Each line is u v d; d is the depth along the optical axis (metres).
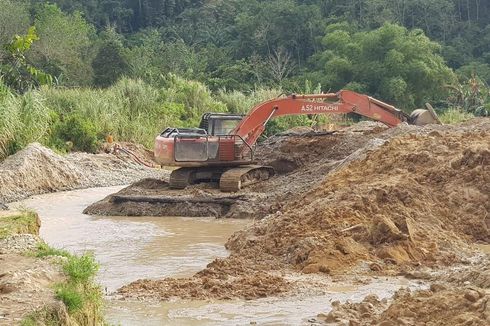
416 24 102.44
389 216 16.47
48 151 30.59
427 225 16.78
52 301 8.86
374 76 78.62
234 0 112.69
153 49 90.50
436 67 78.75
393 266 14.70
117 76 76.50
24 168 28.59
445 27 101.75
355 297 12.61
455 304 10.28
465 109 74.50
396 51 77.81
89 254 11.95
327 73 80.38
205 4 116.31
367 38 79.88
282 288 13.12
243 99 54.34
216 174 25.42
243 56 94.12
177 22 113.62
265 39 93.19
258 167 25.22
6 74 32.31
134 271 15.14
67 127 37.41
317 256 14.76
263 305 12.20
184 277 14.45
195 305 12.27
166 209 22.81
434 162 19.84
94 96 43.81
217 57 92.75
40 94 39.31
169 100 49.94
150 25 113.81
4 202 26.22
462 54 97.19
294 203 19.70
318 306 12.10
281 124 44.25
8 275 9.95
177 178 25.03
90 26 94.31
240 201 22.28
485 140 20.94
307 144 26.92
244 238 17.05
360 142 26.52
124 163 35.47
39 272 10.13
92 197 27.70
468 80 81.62
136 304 12.35
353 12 99.38
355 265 14.63
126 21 113.88
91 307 9.83
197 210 22.48
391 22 95.75
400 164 20.22
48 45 72.19
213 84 78.56
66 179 30.19
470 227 17.55
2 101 32.19
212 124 25.61
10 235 12.91
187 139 24.75
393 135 26.06
